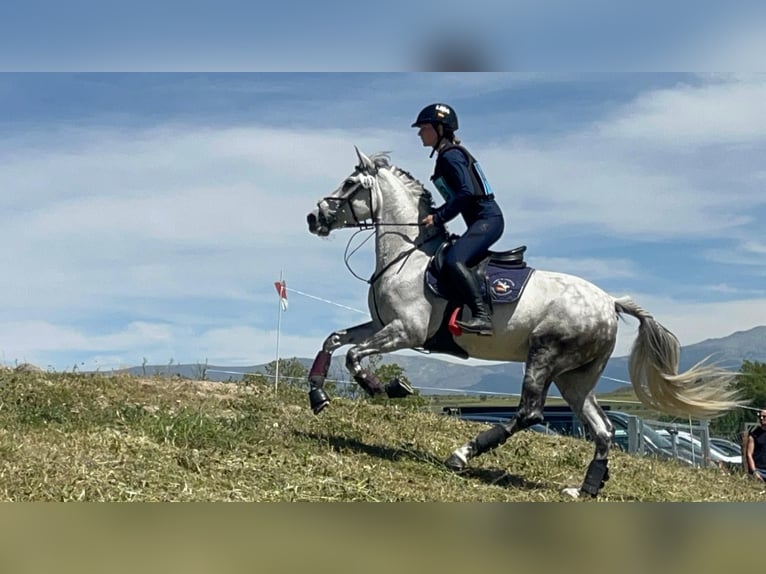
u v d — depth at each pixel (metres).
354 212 8.96
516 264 8.78
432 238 8.86
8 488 6.23
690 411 8.98
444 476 8.59
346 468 8.14
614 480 9.81
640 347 9.03
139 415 9.11
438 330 8.70
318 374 8.90
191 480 7.05
